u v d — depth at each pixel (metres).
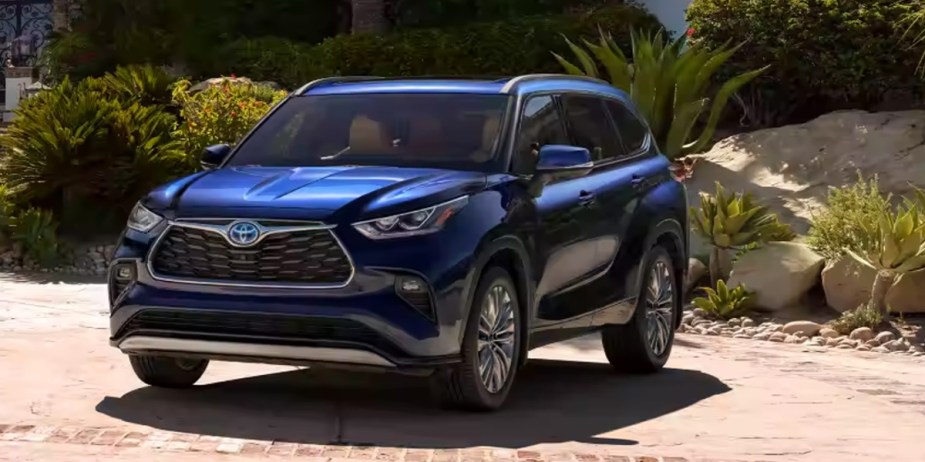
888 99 20.42
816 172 18.20
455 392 8.17
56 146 17.62
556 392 9.57
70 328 11.53
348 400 8.76
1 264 16.98
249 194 8.09
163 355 8.20
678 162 19.41
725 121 21.50
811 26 19.41
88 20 25.95
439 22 24.92
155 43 24.97
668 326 10.75
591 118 10.10
